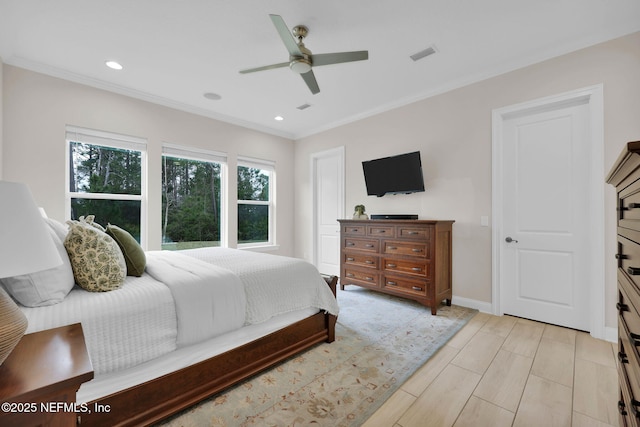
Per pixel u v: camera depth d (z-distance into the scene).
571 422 1.39
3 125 2.58
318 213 4.86
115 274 1.46
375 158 3.94
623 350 1.08
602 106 2.28
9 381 0.64
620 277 1.12
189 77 3.03
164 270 1.74
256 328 1.79
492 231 2.88
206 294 1.53
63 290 1.28
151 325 1.34
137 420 1.29
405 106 3.61
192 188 4.07
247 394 1.59
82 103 3.01
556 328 2.51
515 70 2.73
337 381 1.72
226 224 4.27
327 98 3.58
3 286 1.19
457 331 2.46
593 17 2.09
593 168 2.32
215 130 4.12
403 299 3.39
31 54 2.58
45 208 2.80
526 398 1.57
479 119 2.97
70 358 0.76
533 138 2.71
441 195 3.26
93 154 3.20
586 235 2.43
